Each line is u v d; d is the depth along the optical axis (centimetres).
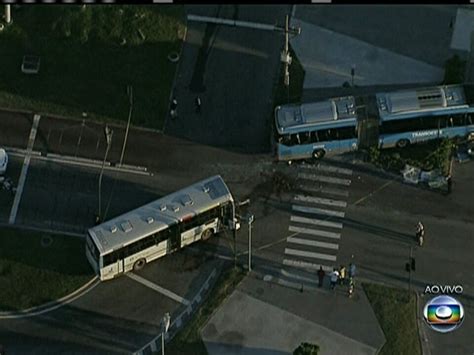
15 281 14188
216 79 16000
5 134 15438
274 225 14762
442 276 14338
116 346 13712
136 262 14225
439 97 15150
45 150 15325
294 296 14138
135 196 15000
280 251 14550
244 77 16025
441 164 15212
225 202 14325
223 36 16375
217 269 14375
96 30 16275
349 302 14088
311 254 14525
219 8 16600
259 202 14962
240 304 14050
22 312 13950
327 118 14975
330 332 13838
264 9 16625
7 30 16250
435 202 14988
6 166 15012
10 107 15688
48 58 16088
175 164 15288
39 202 14888
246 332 13825
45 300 14050
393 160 15262
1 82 15862
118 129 15550
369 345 13738
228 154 15388
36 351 13662
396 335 13825
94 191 15025
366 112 15300
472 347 13788
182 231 14238
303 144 15075
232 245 14562
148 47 16212
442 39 16438
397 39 16438
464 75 15975
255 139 15525
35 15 16350
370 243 14612
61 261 14375
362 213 14875
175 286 14225
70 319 13912
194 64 16112
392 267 14425
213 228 14525
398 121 15125
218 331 13825
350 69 16138
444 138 15375
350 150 15338
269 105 15812
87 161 15262
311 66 16150
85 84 15900
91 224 14738
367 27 16525
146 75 16000
